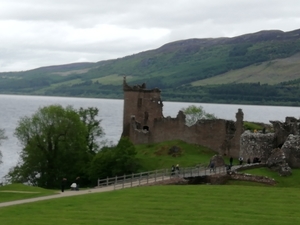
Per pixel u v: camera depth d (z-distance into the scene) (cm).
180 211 4969
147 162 10794
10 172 11462
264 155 9225
